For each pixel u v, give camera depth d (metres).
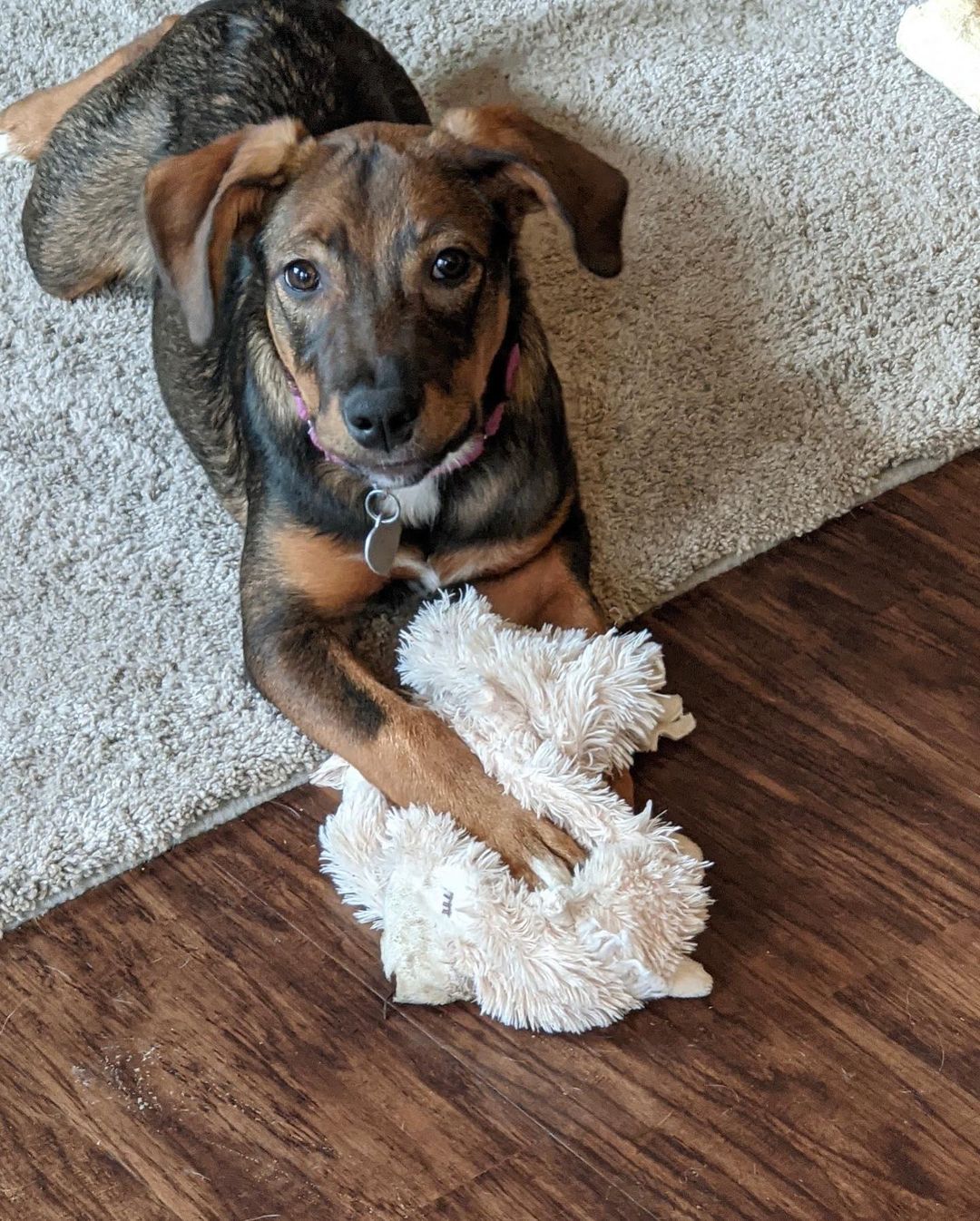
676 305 1.22
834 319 1.21
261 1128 0.83
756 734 0.99
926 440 1.14
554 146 0.90
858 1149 0.81
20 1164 0.82
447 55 1.42
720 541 1.08
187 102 1.17
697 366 1.19
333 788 0.97
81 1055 0.86
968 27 1.36
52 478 1.13
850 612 1.06
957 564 1.09
